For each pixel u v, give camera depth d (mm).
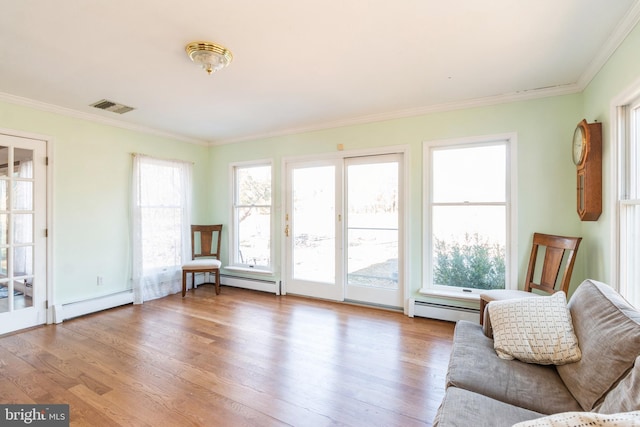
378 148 3664
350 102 3229
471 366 1527
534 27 1905
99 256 3693
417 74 2570
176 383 2105
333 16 1796
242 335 2926
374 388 2055
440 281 3430
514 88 2854
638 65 1751
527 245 2977
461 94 3010
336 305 3865
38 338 2848
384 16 1797
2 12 1729
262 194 4652
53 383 2094
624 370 1118
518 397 1313
